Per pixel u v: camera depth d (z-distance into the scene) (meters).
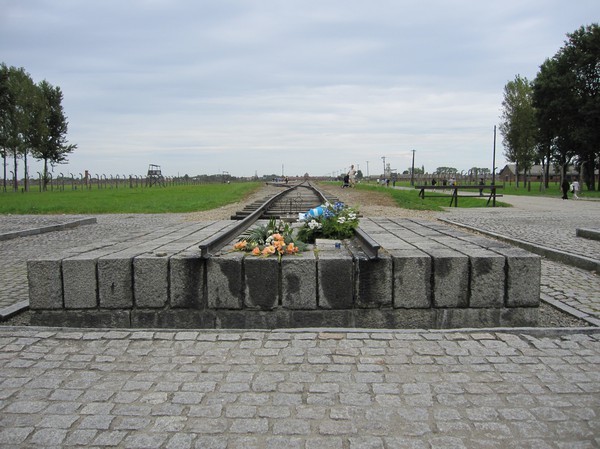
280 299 5.41
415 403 3.52
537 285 5.41
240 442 3.06
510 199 36.25
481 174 73.00
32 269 5.48
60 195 38.16
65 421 3.33
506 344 4.65
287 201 24.41
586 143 45.56
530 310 5.46
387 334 4.91
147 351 4.53
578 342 4.70
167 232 8.39
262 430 3.18
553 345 4.62
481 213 21.95
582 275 8.22
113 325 5.48
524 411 3.41
